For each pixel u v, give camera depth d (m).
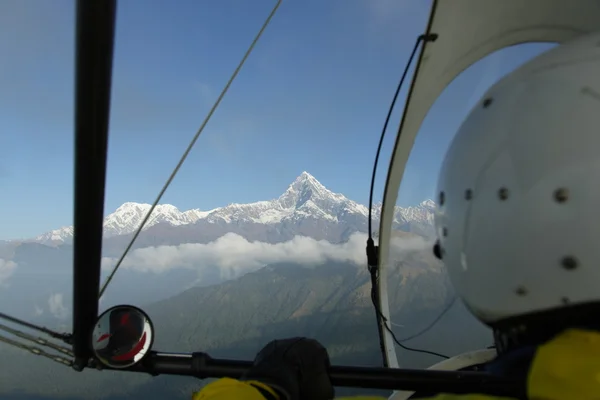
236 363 0.62
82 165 0.56
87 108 0.52
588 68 0.41
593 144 0.38
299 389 0.47
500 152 0.43
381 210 1.29
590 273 0.38
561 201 0.39
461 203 0.47
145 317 0.65
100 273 0.66
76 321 0.67
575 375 0.31
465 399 0.35
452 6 0.99
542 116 0.41
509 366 0.41
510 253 0.42
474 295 0.47
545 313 0.41
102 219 0.61
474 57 1.12
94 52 0.49
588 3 0.94
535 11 1.00
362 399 0.39
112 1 0.46
